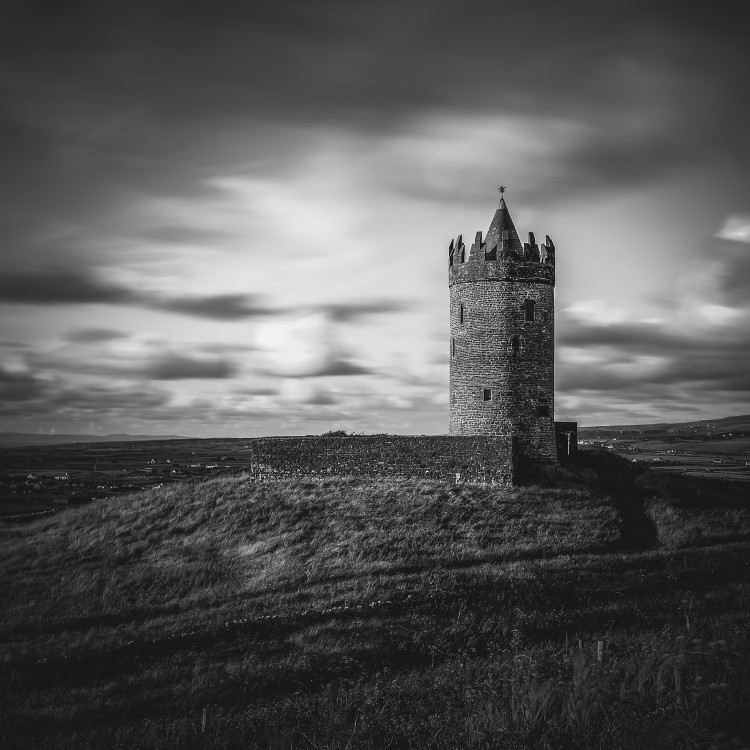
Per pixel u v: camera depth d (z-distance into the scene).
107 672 26.55
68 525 49.91
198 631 29.81
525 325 51.12
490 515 42.34
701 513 45.12
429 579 33.97
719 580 33.12
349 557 38.50
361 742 15.62
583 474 49.97
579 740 13.41
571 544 39.03
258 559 40.22
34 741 19.45
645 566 35.28
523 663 18.80
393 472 48.47
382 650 25.86
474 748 14.24
